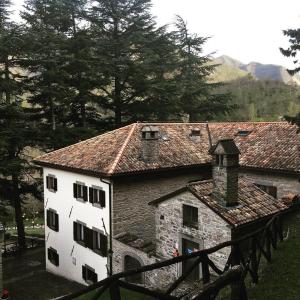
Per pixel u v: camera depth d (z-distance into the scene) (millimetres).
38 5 26234
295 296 8195
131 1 28922
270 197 14273
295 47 16422
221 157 12766
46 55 23703
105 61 26859
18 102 22672
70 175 19234
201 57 32031
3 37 20969
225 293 9094
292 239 11984
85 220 18359
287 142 19500
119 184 16812
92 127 29031
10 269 20938
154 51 29547
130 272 5191
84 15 27719
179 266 13812
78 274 19031
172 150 19688
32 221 33000
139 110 29703
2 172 20797
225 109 32250
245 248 12633
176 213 14070
